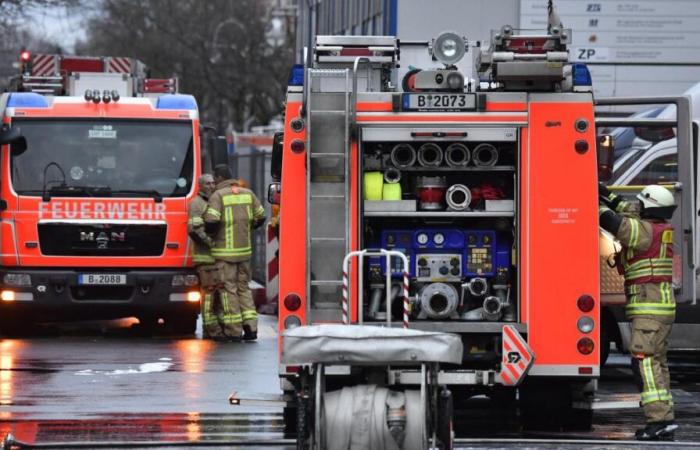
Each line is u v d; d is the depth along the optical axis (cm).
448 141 3175
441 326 3181
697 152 4375
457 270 3234
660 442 3172
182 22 18125
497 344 3206
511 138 3172
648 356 3309
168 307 5609
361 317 3136
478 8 5859
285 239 3166
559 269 3162
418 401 2533
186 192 5638
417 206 3222
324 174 3153
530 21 5881
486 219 3259
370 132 3162
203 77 18238
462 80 3181
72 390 4050
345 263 3092
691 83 6312
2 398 3891
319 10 8319
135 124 5653
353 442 2509
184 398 3906
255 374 4419
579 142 3167
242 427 3428
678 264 3844
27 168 5562
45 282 5522
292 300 3156
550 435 3347
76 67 6281
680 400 4034
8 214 5525
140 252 5581
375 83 3359
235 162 9738
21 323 5728
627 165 4712
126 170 5619
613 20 6297
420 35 5822
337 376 3117
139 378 4312
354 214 3161
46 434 3300
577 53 6306
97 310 5612
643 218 3381
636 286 3334
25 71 6212
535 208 3167
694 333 4509
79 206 5553
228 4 17962
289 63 17588
